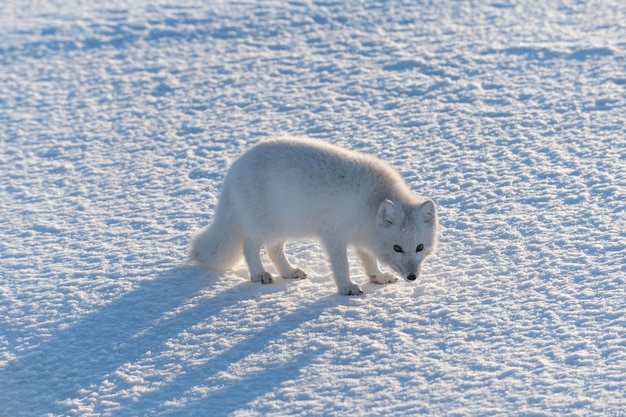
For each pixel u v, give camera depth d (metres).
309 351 8.82
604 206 11.58
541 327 8.79
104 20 25.73
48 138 17.64
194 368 8.79
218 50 22.17
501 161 13.82
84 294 10.73
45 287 11.05
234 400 8.10
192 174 14.93
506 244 10.88
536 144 14.38
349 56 20.64
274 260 10.66
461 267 10.44
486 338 8.72
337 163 9.80
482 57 19.41
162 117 18.20
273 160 9.90
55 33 24.86
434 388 7.93
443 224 11.74
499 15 22.83
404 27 22.45
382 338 8.93
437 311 9.38
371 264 10.35
